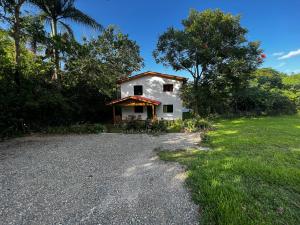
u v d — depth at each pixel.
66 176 4.79
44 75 13.62
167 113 18.36
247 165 5.15
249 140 8.58
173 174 4.85
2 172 5.05
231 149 7.22
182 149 7.49
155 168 5.34
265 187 3.94
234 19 16.98
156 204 3.45
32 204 3.47
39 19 12.74
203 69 18.23
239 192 3.62
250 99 22.75
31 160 6.11
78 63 14.55
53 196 3.76
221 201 3.29
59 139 9.70
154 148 7.77
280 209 3.14
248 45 17.41
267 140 8.55
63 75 14.97
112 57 17.81
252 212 3.03
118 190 4.02
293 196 3.59
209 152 6.88
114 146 8.15
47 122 12.61
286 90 27.39
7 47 12.85
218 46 17.20
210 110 21.94
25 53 13.90
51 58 13.92
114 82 18.19
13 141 9.09
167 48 18.28
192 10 18.42
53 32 13.65
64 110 13.28
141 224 2.90
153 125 12.70
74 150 7.43
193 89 17.69
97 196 3.77
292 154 6.36
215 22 16.77
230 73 16.94
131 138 10.07
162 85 18.38
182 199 3.60
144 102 16.86
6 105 10.09
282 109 23.02
